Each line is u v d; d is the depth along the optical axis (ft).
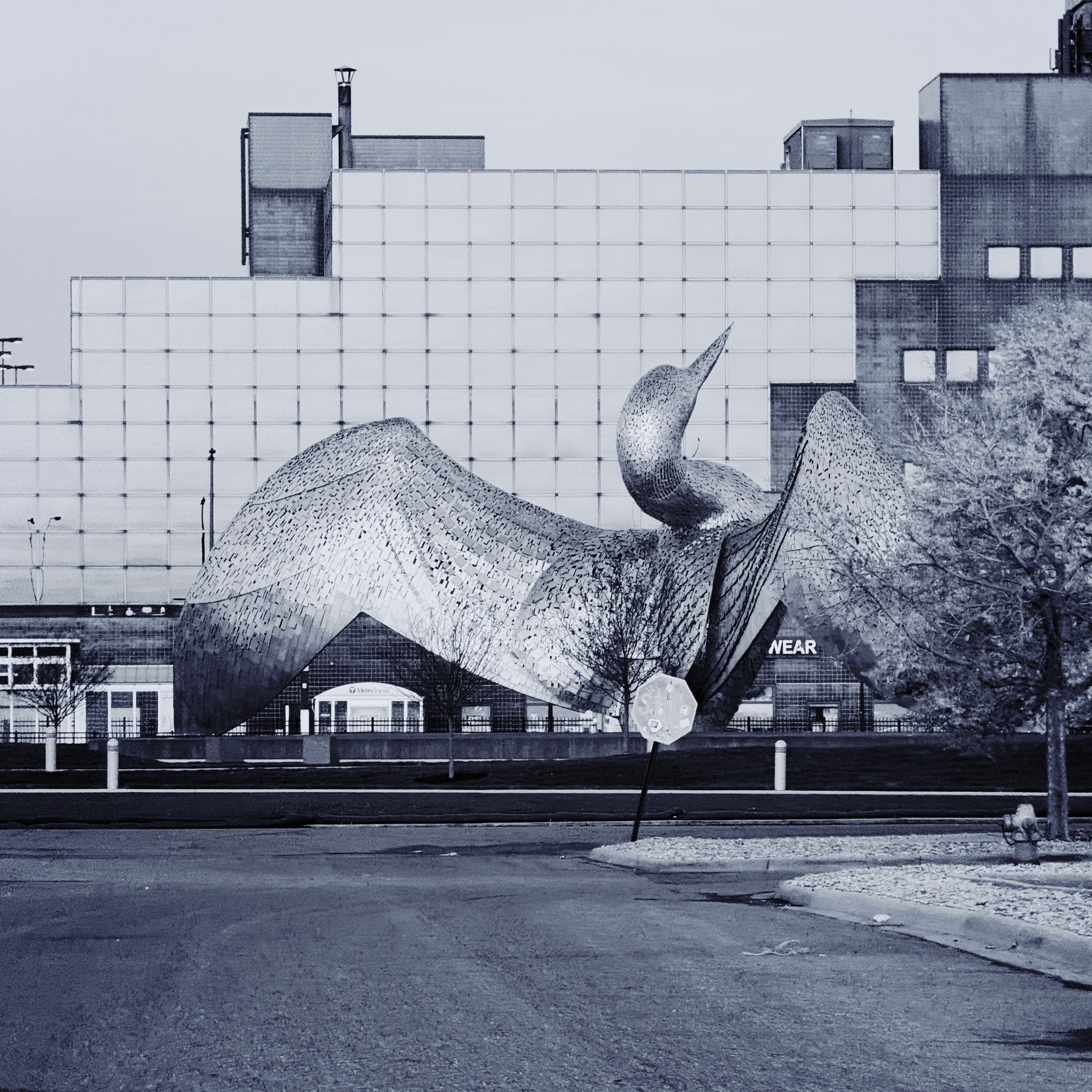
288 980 39.40
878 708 270.87
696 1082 28.07
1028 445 78.89
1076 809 108.58
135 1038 32.40
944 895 54.34
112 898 60.44
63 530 284.20
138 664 280.10
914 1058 30.07
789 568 169.07
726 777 140.87
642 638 180.86
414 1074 28.91
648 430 180.96
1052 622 80.74
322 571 193.16
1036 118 284.00
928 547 81.35
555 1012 34.83
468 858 80.48
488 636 187.83
